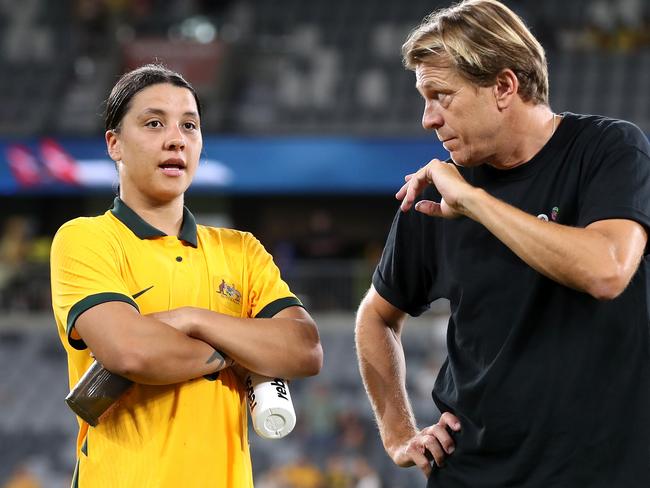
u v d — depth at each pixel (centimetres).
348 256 6325
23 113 6134
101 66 6412
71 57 6488
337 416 4828
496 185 1117
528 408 1084
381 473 4612
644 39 6475
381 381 1259
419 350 5275
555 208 1086
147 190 1141
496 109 1063
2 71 6406
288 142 5922
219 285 1162
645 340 1070
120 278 1122
